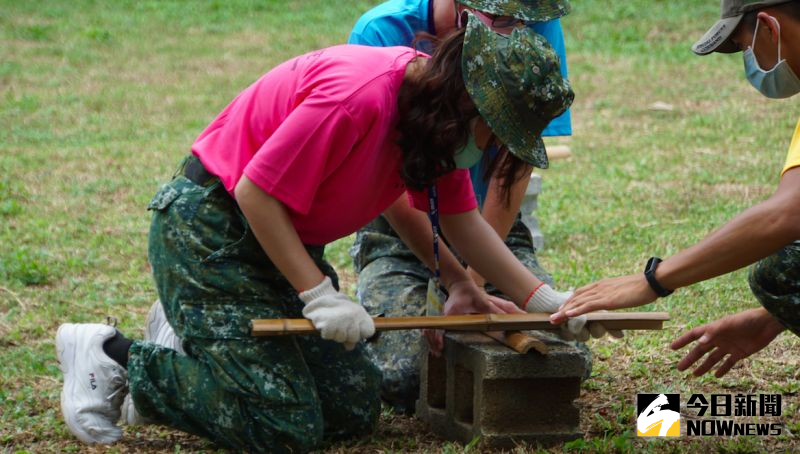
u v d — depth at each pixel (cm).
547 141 1555
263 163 486
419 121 475
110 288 897
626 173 1334
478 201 700
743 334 544
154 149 1515
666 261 480
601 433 570
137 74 2117
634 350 709
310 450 536
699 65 2112
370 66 490
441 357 586
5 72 2094
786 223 455
